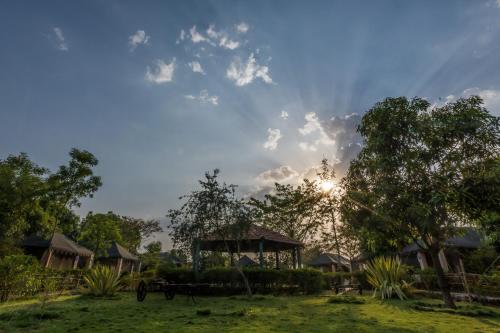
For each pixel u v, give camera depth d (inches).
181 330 270.5
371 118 440.8
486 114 357.1
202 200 665.6
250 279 689.0
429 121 397.4
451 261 901.8
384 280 584.7
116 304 482.3
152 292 740.7
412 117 405.1
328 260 1551.4
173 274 729.0
